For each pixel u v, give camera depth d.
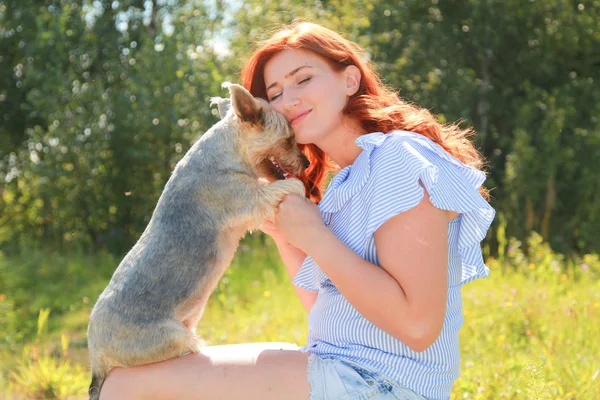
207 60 12.80
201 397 3.02
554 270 8.51
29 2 14.09
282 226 2.84
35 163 12.80
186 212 3.73
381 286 2.61
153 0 14.60
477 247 2.94
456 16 14.73
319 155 4.02
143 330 3.30
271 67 3.24
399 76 13.58
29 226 13.66
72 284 9.92
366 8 13.91
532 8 14.00
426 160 2.69
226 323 7.33
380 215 2.64
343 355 2.78
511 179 12.53
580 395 4.41
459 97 13.83
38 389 5.69
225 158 3.86
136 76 12.49
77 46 13.81
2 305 8.52
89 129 12.25
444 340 2.80
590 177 12.84
